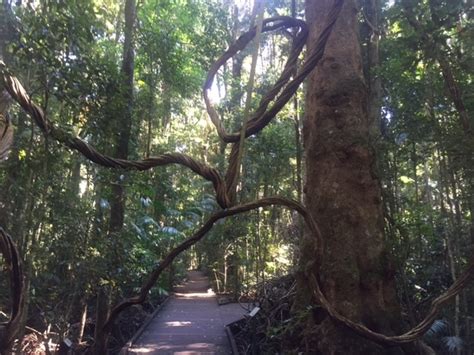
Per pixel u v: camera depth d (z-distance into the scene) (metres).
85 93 3.91
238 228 12.26
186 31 11.19
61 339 5.98
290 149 10.16
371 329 4.11
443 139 4.17
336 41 4.85
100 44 8.31
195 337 8.23
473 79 4.44
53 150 3.89
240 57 13.78
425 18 4.37
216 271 15.94
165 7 9.57
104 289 6.46
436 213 7.01
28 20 3.35
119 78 4.38
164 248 12.51
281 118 10.60
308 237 4.68
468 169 3.96
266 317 6.89
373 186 4.57
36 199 4.75
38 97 4.14
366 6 6.05
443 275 6.27
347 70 4.80
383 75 5.56
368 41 5.83
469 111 4.21
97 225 6.15
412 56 4.37
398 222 5.43
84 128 4.19
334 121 4.69
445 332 5.56
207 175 2.91
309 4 5.05
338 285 4.24
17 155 3.88
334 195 4.53
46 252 5.64
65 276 6.29
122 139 5.75
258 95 11.28
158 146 12.50
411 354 4.10
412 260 6.46
